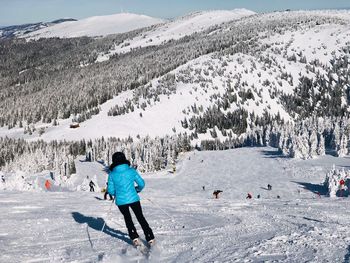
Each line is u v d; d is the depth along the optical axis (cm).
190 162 12744
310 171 8906
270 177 9012
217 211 1473
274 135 14550
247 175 9769
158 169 12488
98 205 1627
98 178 11019
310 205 1714
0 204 1594
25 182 3422
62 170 10819
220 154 13375
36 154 13300
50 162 13150
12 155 15900
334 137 11725
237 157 12444
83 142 17962
